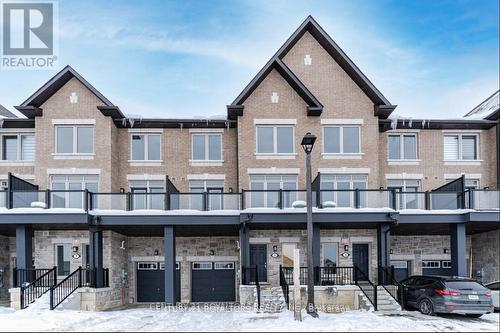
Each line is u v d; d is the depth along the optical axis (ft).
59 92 80.79
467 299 54.75
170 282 70.18
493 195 72.08
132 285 83.10
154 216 70.59
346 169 80.23
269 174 79.92
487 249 79.71
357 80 81.87
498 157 83.05
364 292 64.59
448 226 76.13
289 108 80.89
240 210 71.46
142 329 47.55
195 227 74.23
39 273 75.15
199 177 83.87
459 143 86.17
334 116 81.35
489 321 53.26
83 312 60.34
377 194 71.92
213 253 83.20
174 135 84.79
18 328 48.32
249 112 80.59
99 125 80.28
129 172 83.82
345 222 70.54
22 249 68.95
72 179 80.12
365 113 81.71
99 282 70.44
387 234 72.08
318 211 69.56
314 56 82.94
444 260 85.25
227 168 84.17
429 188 84.89
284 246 79.66
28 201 71.31
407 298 61.46
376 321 51.06
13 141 84.02
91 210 70.64
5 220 68.39
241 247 71.05
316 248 70.79
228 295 83.71
